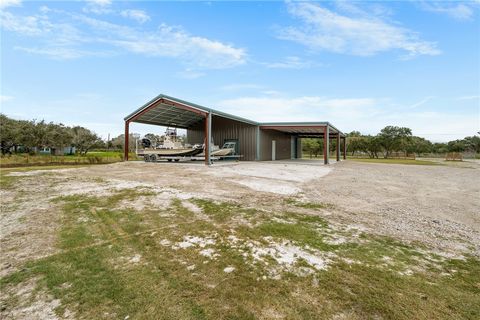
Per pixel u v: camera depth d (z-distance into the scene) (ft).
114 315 5.89
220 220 12.97
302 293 6.81
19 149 83.51
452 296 6.71
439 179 32.27
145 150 52.60
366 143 116.47
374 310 6.10
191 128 65.98
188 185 22.70
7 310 6.04
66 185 22.33
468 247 10.19
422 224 13.08
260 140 59.57
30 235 10.94
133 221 12.79
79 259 8.73
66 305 6.25
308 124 54.49
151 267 8.20
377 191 21.98
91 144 99.55
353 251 9.52
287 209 15.26
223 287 7.07
